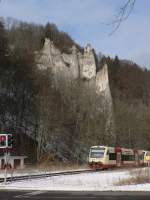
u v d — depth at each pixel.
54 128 91.12
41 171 59.97
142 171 49.66
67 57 132.75
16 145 84.31
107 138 107.94
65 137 94.75
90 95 108.44
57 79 110.50
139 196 24.25
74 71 131.38
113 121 113.88
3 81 94.31
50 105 92.44
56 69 123.56
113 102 129.62
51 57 124.06
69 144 94.62
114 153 72.31
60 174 51.75
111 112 115.00
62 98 102.25
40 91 95.19
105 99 115.44
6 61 98.38
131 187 31.28
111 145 109.00
